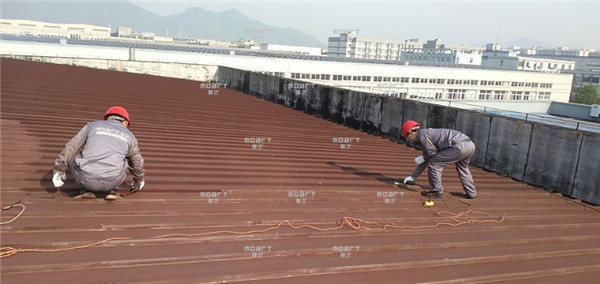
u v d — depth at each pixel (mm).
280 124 10531
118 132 4121
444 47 142875
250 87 16688
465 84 50469
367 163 7328
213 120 9906
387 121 10367
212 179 5387
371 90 43531
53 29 126375
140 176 4406
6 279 2898
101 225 3738
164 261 3352
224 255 3533
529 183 7234
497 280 3762
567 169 6641
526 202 6086
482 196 6059
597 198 6246
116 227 3754
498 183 7047
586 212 5906
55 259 3164
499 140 7797
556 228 5180
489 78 52406
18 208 3906
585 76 105312
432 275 3648
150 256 3359
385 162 7582
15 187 4359
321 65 39031
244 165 6242
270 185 5418
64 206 4051
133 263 3268
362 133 10742
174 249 3551
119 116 4410
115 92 12211
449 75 48844
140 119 8977
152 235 3711
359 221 4590
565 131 6660
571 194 6598
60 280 2945
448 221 4914
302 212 4691
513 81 54125
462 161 5578
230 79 18859
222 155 6699
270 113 12086
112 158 3994
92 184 3963
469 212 5301
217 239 3826
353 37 137500
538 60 115750
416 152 8953
